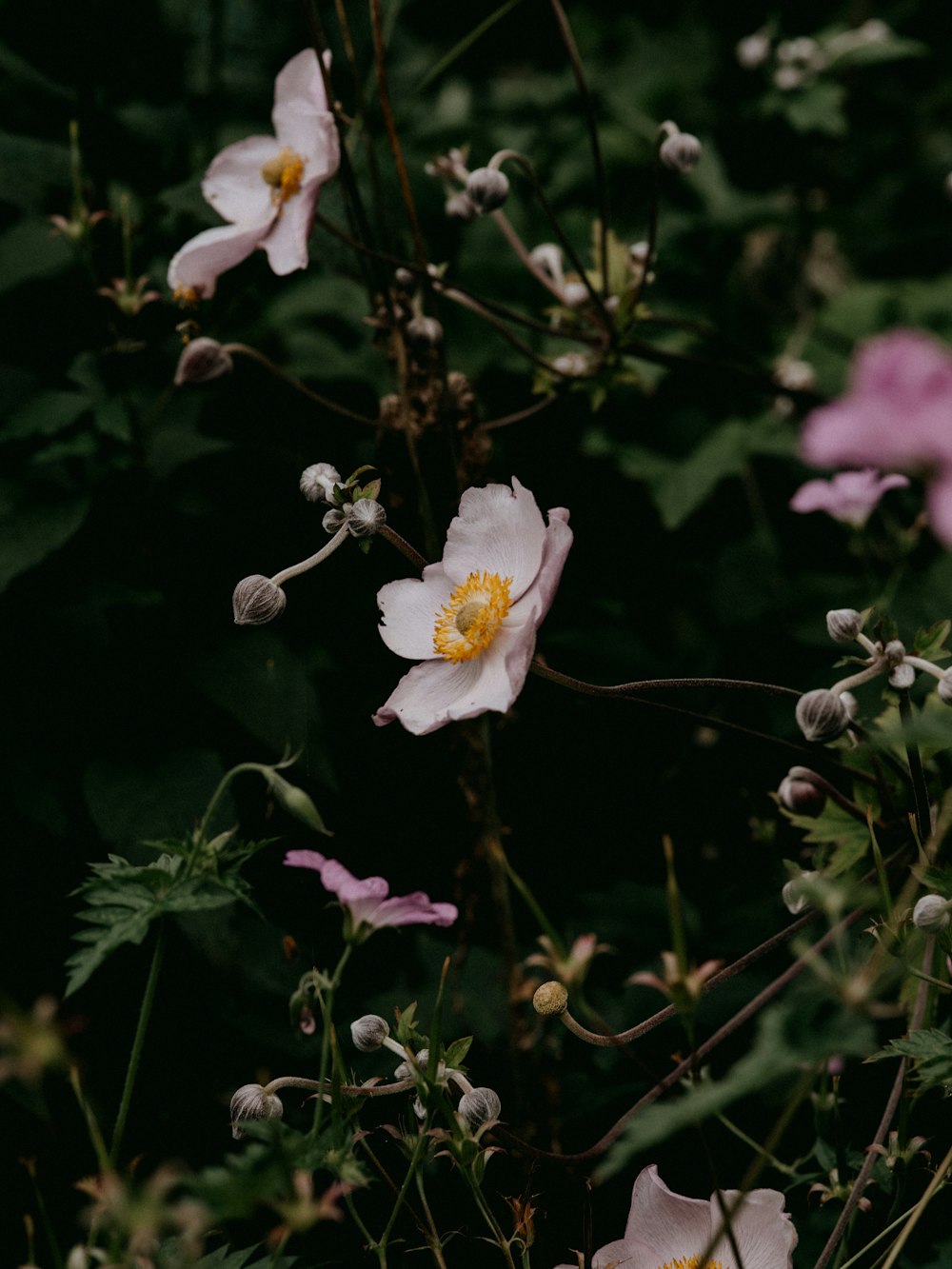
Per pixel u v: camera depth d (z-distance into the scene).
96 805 0.68
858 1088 0.66
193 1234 0.49
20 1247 0.67
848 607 0.82
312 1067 0.70
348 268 0.77
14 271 0.74
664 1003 0.73
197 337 0.76
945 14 1.18
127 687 0.72
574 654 0.79
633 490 0.84
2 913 0.69
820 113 1.00
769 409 0.87
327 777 0.70
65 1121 0.68
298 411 0.77
